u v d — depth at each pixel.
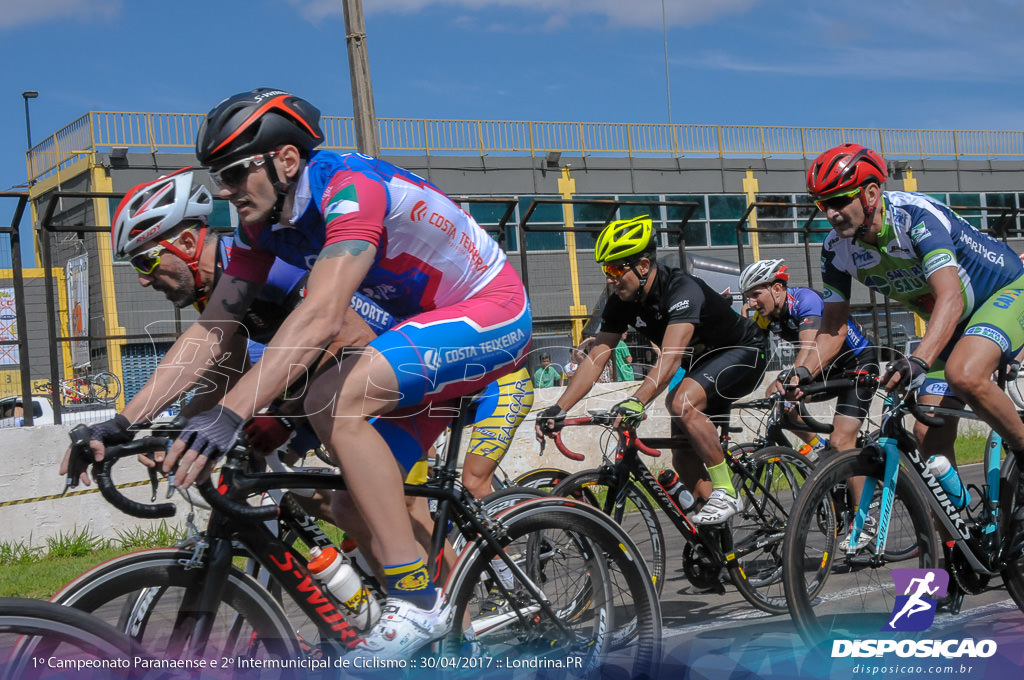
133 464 5.63
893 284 3.16
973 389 2.69
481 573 2.24
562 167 18.95
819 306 4.36
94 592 1.81
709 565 3.44
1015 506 2.86
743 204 20.36
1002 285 2.98
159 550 1.89
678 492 3.45
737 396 3.57
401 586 2.00
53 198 5.65
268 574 2.14
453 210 2.21
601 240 3.50
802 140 21.25
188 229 2.33
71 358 5.72
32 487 5.41
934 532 2.74
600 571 2.43
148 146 13.84
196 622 1.89
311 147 2.06
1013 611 3.05
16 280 5.61
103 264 5.90
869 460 2.68
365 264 1.93
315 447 2.32
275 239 2.20
